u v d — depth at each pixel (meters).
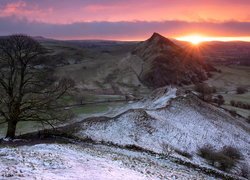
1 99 34.91
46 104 36.03
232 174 44.84
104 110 101.38
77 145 33.44
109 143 39.16
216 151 52.50
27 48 35.56
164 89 88.25
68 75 197.25
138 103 93.56
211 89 181.88
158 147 44.84
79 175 18.23
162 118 57.28
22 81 35.41
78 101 110.88
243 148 62.12
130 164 25.91
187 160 41.78
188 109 68.12
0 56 34.62
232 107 126.00
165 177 23.19
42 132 39.53
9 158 20.38
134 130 48.59
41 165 19.47
